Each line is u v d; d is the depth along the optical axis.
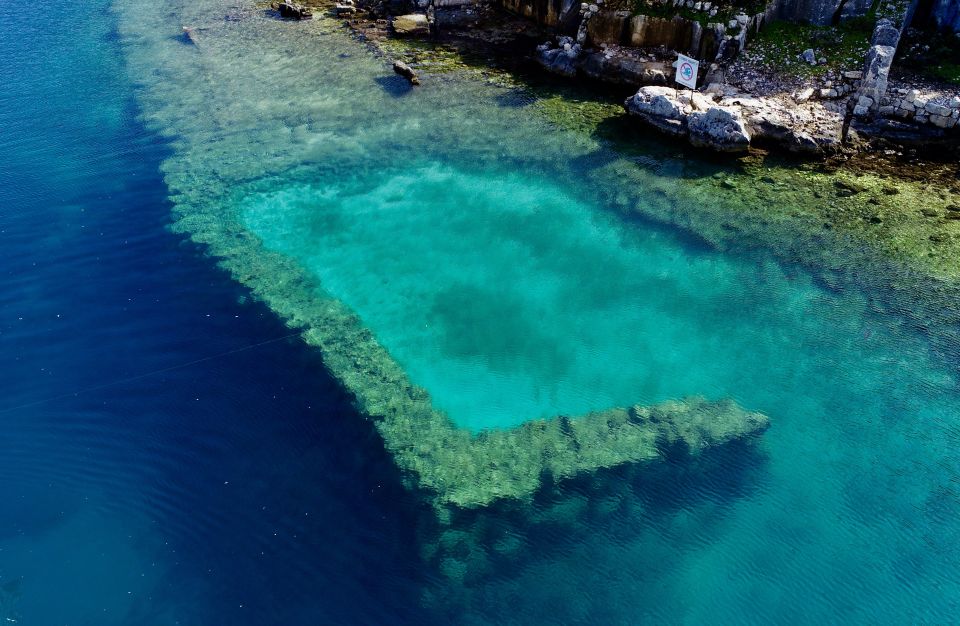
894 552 17.41
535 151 33.97
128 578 17.25
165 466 19.81
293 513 18.53
